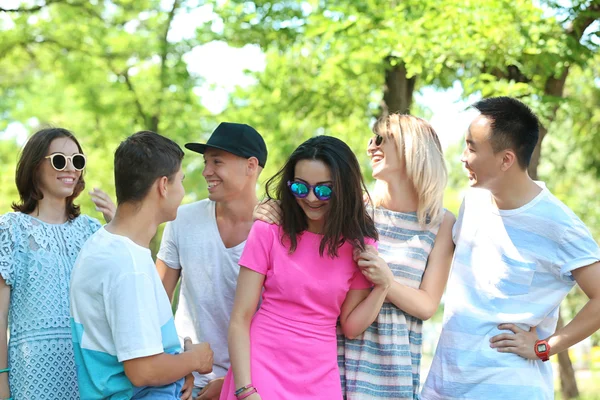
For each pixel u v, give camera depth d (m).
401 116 3.52
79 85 12.85
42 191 3.58
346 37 8.55
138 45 12.26
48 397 3.41
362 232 3.16
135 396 2.91
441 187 3.46
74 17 12.07
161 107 12.75
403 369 3.31
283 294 3.16
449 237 3.55
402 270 3.41
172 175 2.99
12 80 14.69
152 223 2.98
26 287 3.44
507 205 3.34
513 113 3.28
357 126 11.35
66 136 3.61
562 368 11.64
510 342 3.27
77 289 2.88
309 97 10.45
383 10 8.38
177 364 2.91
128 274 2.80
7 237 3.43
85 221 3.73
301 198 3.08
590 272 3.21
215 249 3.70
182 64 12.13
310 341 3.14
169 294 3.83
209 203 3.80
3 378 3.42
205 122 13.14
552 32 8.14
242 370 3.08
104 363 2.85
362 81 10.15
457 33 7.78
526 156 3.29
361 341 3.35
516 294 3.31
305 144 3.13
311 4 9.12
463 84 8.66
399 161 3.46
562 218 3.23
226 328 3.71
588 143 12.24
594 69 11.30
